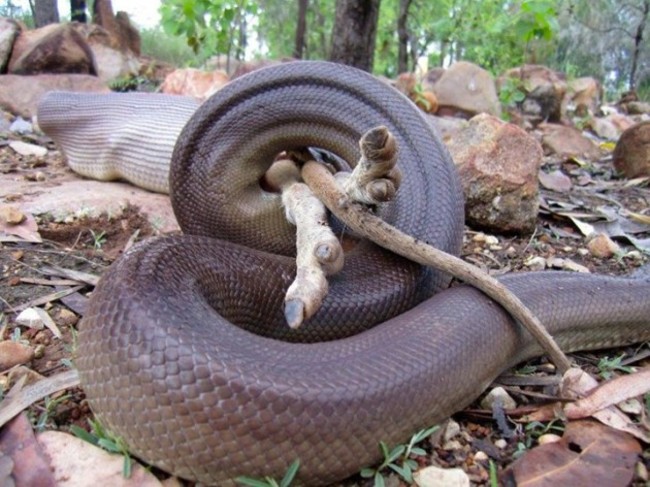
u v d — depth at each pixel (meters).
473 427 0.41
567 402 0.42
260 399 0.33
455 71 1.42
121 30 2.11
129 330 0.36
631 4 3.13
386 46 2.78
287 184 0.57
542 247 0.71
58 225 0.66
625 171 1.09
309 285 0.39
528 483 0.35
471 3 1.77
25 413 0.39
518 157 0.72
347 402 0.34
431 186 0.52
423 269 0.48
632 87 3.03
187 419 0.34
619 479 0.35
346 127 0.55
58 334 0.49
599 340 0.51
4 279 0.56
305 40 3.00
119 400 0.35
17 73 1.35
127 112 0.79
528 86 1.59
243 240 0.58
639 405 0.42
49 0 2.08
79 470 0.35
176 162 0.57
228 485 0.34
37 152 0.98
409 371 0.36
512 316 0.45
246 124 0.55
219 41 1.36
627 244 0.76
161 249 0.43
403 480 0.36
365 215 0.47
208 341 0.35
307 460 0.34
